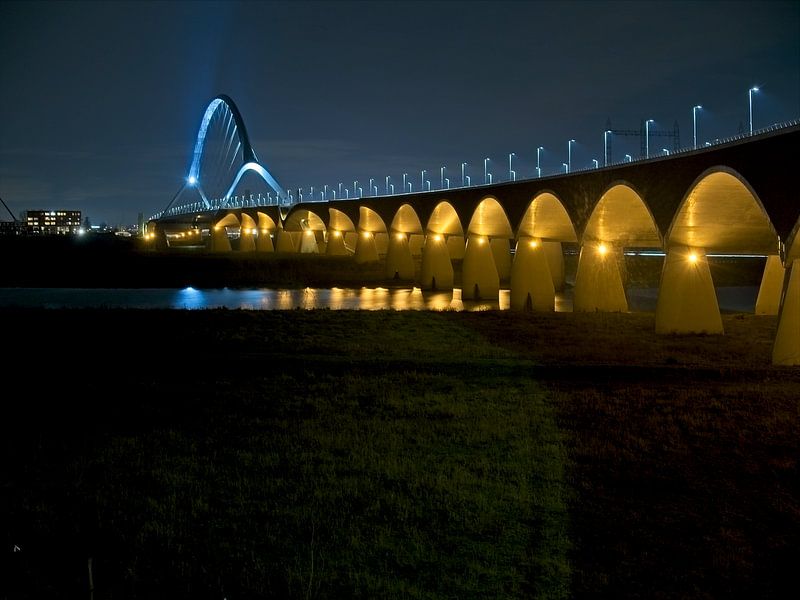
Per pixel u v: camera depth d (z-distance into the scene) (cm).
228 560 1192
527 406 2203
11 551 1216
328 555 1212
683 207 3622
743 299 7262
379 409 2178
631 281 9062
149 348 3450
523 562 1194
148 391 2391
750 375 2633
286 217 13175
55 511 1388
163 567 1168
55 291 7981
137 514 1373
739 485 1556
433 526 1323
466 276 7106
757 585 1139
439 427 1978
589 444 1822
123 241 14238
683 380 2583
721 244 3966
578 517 1377
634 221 4797
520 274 5878
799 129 2641
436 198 7681
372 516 1369
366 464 1661
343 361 2870
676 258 3928
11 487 1520
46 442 1838
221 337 3888
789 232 2777
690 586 1130
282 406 2212
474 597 1087
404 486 1526
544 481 1567
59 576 1134
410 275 9238
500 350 3481
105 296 7394
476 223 6956
